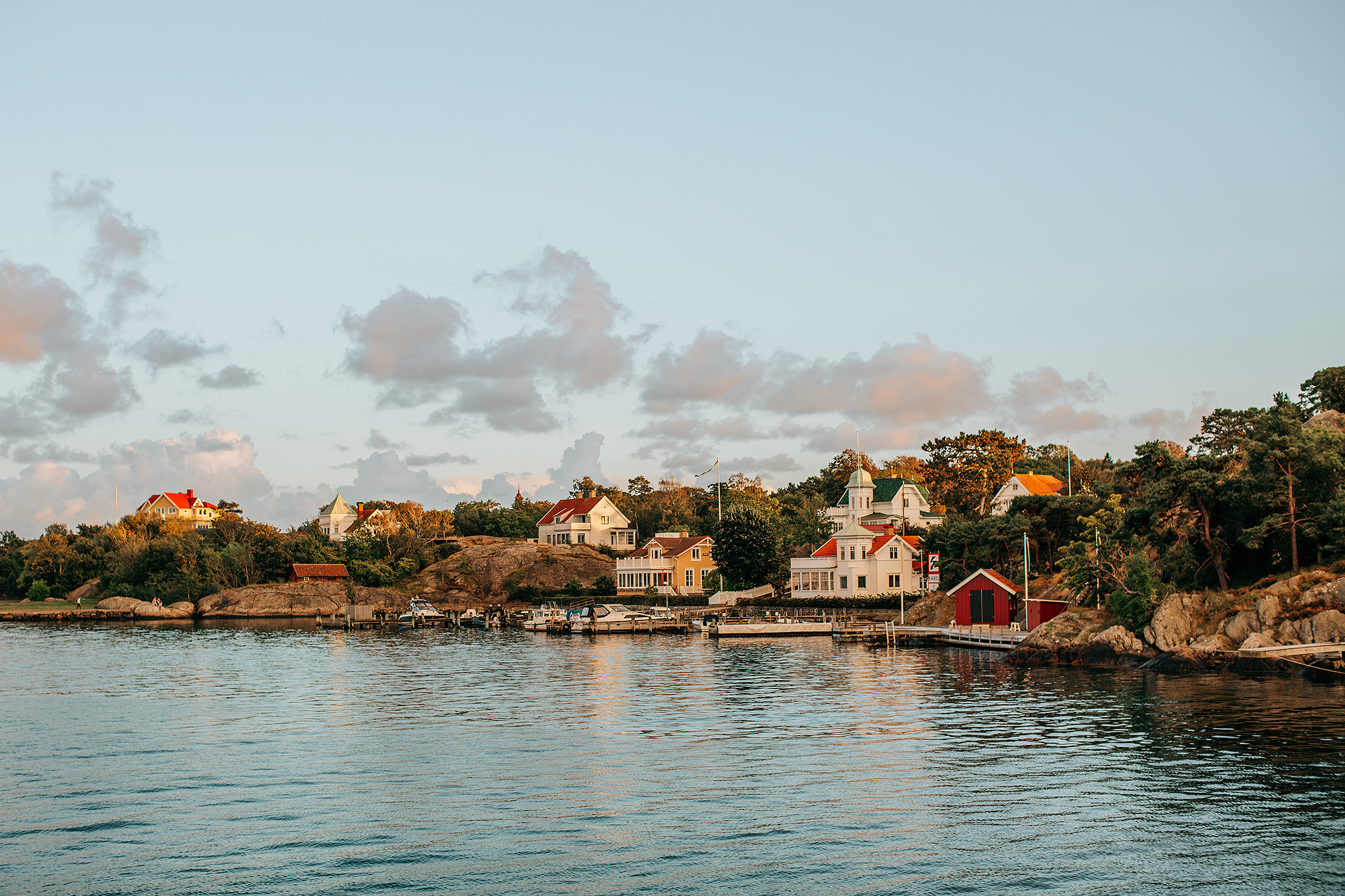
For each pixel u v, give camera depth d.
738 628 109.62
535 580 162.50
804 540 147.88
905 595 119.56
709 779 37.25
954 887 26.09
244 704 57.59
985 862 27.78
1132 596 71.94
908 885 26.25
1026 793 34.50
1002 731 45.72
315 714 53.84
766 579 139.50
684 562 149.12
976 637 88.75
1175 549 72.62
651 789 35.78
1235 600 67.88
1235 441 102.31
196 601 163.88
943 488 163.75
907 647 93.19
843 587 127.62
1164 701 53.12
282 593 161.62
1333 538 67.38
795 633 110.25
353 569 171.88
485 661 84.12
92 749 43.88
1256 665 62.81
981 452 160.88
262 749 43.72
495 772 38.75
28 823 32.03
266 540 176.25
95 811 33.38
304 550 176.50
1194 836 29.67
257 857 28.69
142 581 172.00
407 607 158.62
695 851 28.91
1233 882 26.20
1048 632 76.12
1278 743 41.56
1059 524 104.12
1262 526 68.50
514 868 27.62
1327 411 93.50
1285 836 29.50
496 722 50.47
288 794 35.50
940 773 37.56
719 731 47.00
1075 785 35.41
